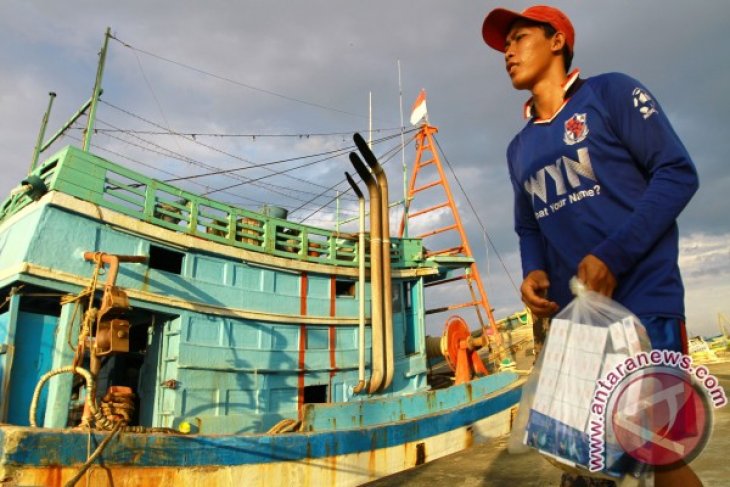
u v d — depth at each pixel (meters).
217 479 8.53
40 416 9.52
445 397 13.76
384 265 15.36
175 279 11.73
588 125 2.27
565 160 2.34
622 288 2.05
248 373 12.53
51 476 6.86
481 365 16.97
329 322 14.48
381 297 15.02
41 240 9.77
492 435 14.10
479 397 14.64
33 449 6.80
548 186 2.45
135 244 11.22
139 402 11.77
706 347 28.73
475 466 8.42
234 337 12.53
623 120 2.16
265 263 13.59
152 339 11.79
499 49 2.84
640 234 1.91
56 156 10.66
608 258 1.92
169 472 8.02
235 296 12.80
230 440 8.88
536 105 2.64
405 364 15.91
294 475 9.62
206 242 12.45
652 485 1.76
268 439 9.41
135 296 10.82
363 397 14.26
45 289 10.02
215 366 11.90
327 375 14.15
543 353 2.07
